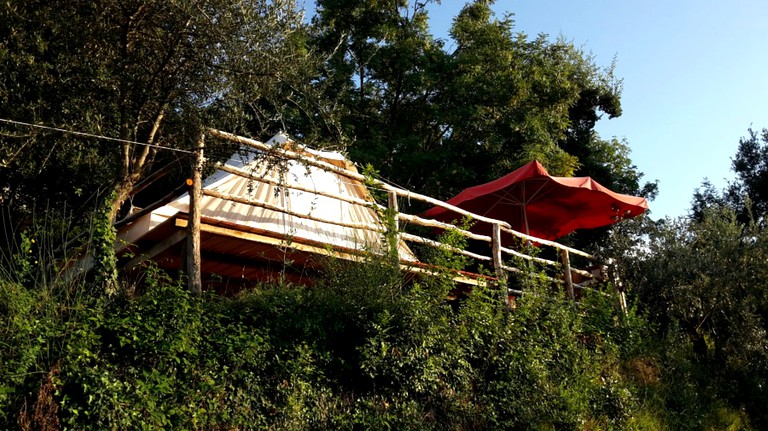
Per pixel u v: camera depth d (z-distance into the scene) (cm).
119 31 917
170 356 709
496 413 972
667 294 1407
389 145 2150
